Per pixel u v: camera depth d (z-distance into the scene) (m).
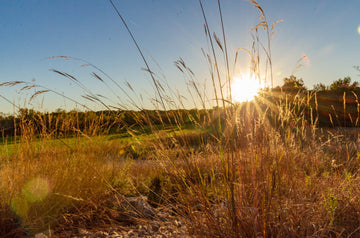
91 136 3.08
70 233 2.29
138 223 2.56
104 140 3.30
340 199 2.18
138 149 3.86
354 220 2.04
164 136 2.21
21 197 2.35
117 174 3.49
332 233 1.90
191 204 2.07
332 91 11.62
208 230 1.87
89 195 2.78
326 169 2.79
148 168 3.78
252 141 2.03
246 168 1.98
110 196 3.05
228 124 1.98
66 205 2.55
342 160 2.98
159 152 2.23
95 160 3.01
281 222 1.77
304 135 2.61
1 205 2.23
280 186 1.97
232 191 1.76
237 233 1.74
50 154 2.81
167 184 3.49
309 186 2.31
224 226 1.90
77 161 2.84
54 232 2.29
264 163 1.99
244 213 1.85
